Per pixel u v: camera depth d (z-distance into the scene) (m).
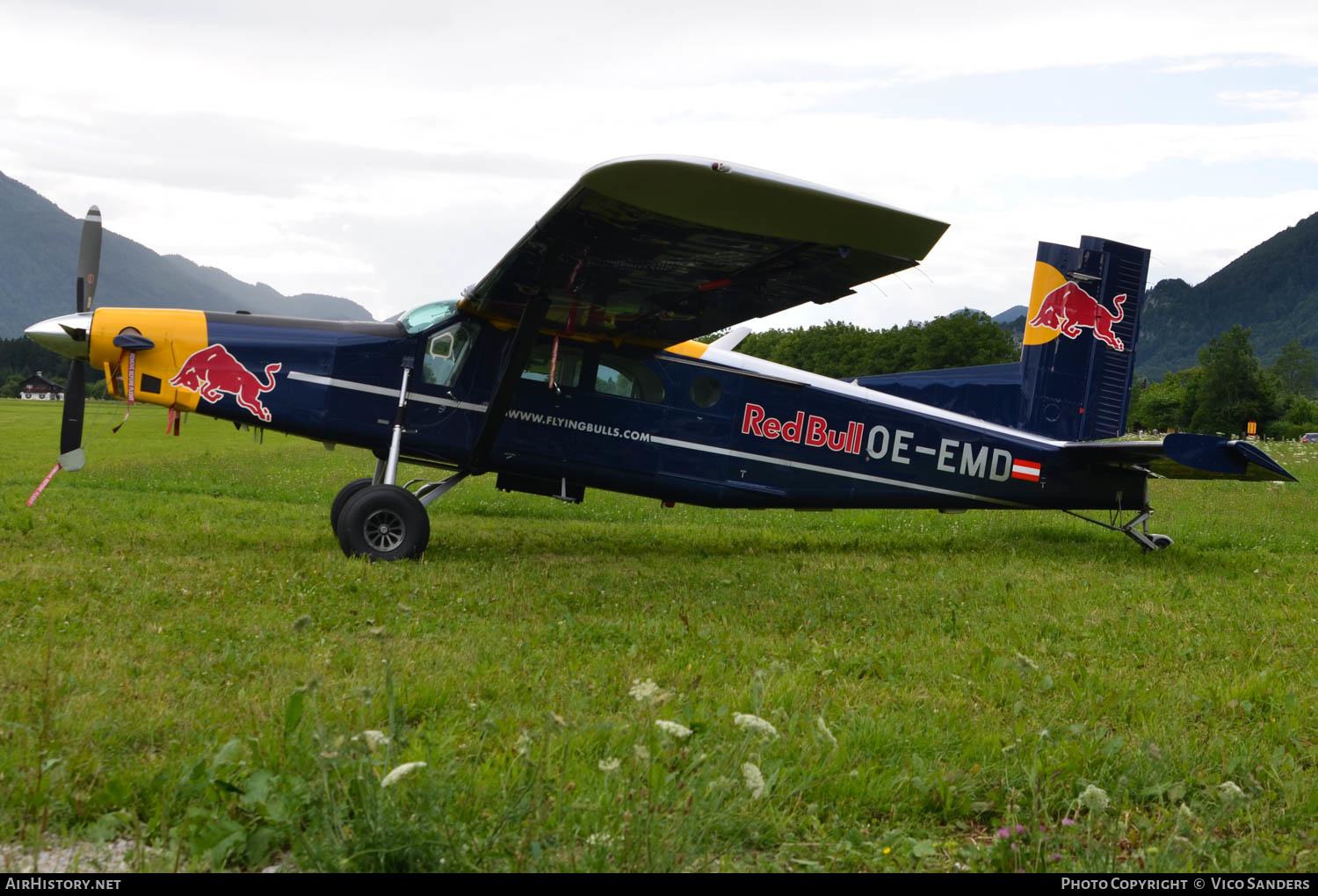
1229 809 2.80
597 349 9.04
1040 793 3.03
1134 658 5.20
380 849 2.23
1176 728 3.76
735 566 8.59
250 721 3.30
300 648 4.58
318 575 6.60
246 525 9.99
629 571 7.96
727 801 2.81
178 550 7.70
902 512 13.95
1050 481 10.34
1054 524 12.77
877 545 10.49
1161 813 2.99
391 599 6.04
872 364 98.50
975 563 9.06
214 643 4.57
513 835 2.51
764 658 4.85
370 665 4.23
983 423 10.31
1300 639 5.74
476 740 3.25
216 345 8.12
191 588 5.94
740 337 10.13
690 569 8.25
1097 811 2.83
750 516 13.57
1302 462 27.42
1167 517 14.12
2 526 8.62
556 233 6.71
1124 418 10.76
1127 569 8.84
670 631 5.45
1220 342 106.50
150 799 2.66
